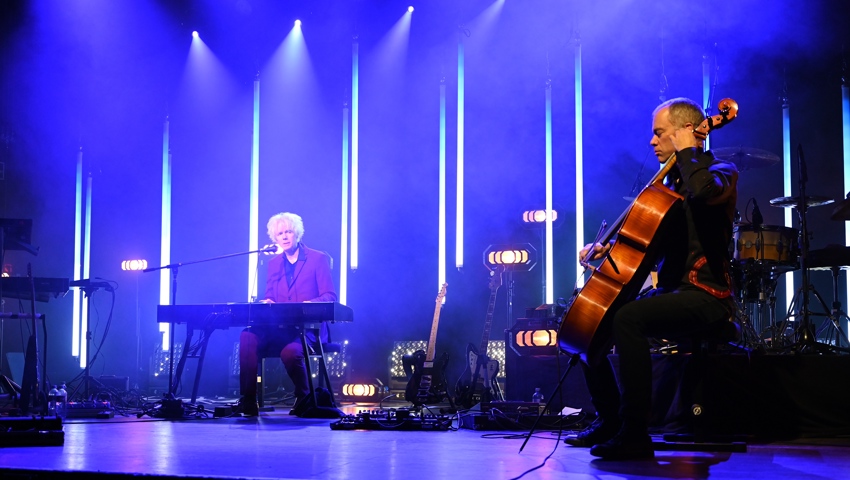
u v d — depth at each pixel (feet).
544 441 11.78
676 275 9.77
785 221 24.09
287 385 26.12
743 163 20.12
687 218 9.71
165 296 29.45
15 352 27.04
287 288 18.04
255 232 28.84
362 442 11.53
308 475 8.17
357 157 27.99
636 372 9.30
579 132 25.91
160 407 16.57
